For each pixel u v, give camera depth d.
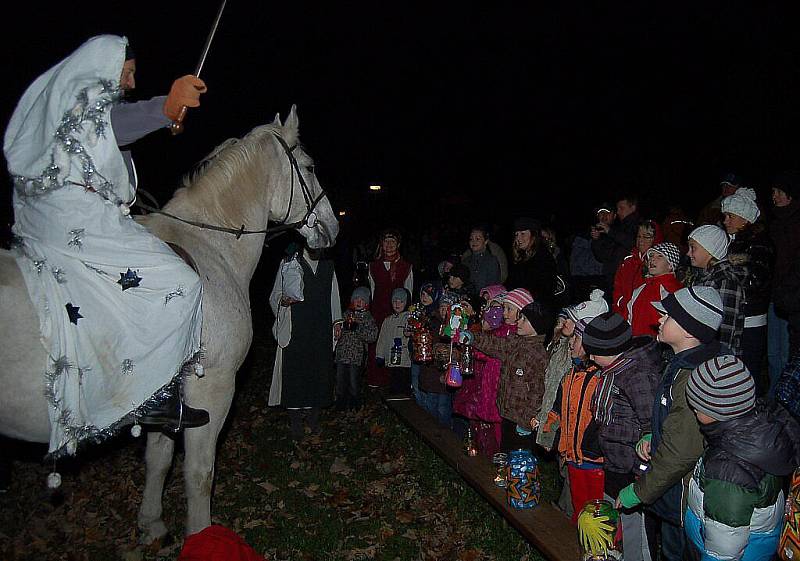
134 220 3.83
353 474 5.67
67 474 5.70
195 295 3.56
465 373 4.79
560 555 3.40
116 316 3.32
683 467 2.88
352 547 4.49
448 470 5.63
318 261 6.26
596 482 3.74
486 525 4.68
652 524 3.61
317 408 6.59
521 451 4.09
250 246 4.45
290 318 6.23
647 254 4.87
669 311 3.07
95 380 3.32
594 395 3.59
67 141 3.16
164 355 3.46
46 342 3.18
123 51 3.31
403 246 14.99
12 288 3.18
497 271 7.22
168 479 5.54
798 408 3.19
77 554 4.48
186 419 3.78
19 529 4.85
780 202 5.68
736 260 4.73
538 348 4.30
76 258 3.25
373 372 7.55
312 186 4.91
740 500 2.55
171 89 3.32
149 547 4.48
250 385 8.60
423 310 6.03
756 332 5.27
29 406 3.25
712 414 2.62
